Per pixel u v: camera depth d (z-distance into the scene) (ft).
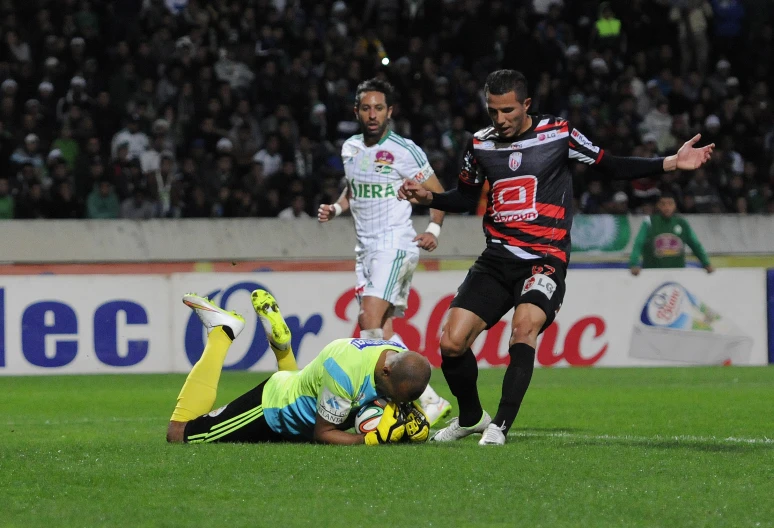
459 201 74.08
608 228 186.80
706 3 232.94
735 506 49.26
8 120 192.54
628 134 206.28
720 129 216.74
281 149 192.54
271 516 47.37
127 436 79.87
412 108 201.57
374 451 62.90
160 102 197.88
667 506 49.26
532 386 130.72
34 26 203.62
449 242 181.98
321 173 191.93
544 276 69.92
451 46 219.41
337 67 206.49
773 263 181.16
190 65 199.62
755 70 232.53
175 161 193.16
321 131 197.47
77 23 208.33
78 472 57.36
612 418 94.89
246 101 197.67
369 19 224.94
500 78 69.67
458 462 59.47
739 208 198.70
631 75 215.51
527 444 68.08
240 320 71.10
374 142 89.71
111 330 151.43
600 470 57.77
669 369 156.87
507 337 157.38
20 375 149.48
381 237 89.86
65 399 118.21
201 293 153.28
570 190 71.82
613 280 160.66
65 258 175.32
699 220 189.37
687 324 161.89
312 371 65.72
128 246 177.17
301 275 155.02
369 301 89.10
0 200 177.78
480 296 70.85
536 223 70.59
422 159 89.81
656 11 228.84
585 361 160.04
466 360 71.31
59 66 197.88
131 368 151.94
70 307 150.71
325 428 65.51
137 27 210.59
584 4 230.07
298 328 154.71
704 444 69.46
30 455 64.03
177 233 178.50
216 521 46.50
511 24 223.92
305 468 57.57
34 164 186.09
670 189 198.90
